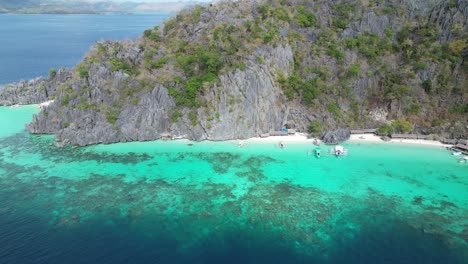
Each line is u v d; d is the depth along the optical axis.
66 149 72.62
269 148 72.19
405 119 77.62
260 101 78.06
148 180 60.78
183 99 78.56
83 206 53.03
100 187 58.41
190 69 82.56
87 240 45.62
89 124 76.44
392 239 46.00
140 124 77.38
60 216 50.50
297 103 81.00
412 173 62.00
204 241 45.69
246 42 83.38
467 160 65.50
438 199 54.50
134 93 79.94
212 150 71.94
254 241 45.69
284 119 79.25
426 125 75.81
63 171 63.75
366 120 79.19
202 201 54.53
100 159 68.50
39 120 79.94
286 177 61.38
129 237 46.31
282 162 66.56
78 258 42.50
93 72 81.94
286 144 73.75
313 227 48.31
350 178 60.75
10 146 73.94
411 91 79.69
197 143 75.31
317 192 56.69
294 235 46.78
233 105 76.56
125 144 75.19
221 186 58.75
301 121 79.19
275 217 50.50
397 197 55.12
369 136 76.50
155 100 78.75
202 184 59.44
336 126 77.88
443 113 76.12
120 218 50.28
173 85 80.31
